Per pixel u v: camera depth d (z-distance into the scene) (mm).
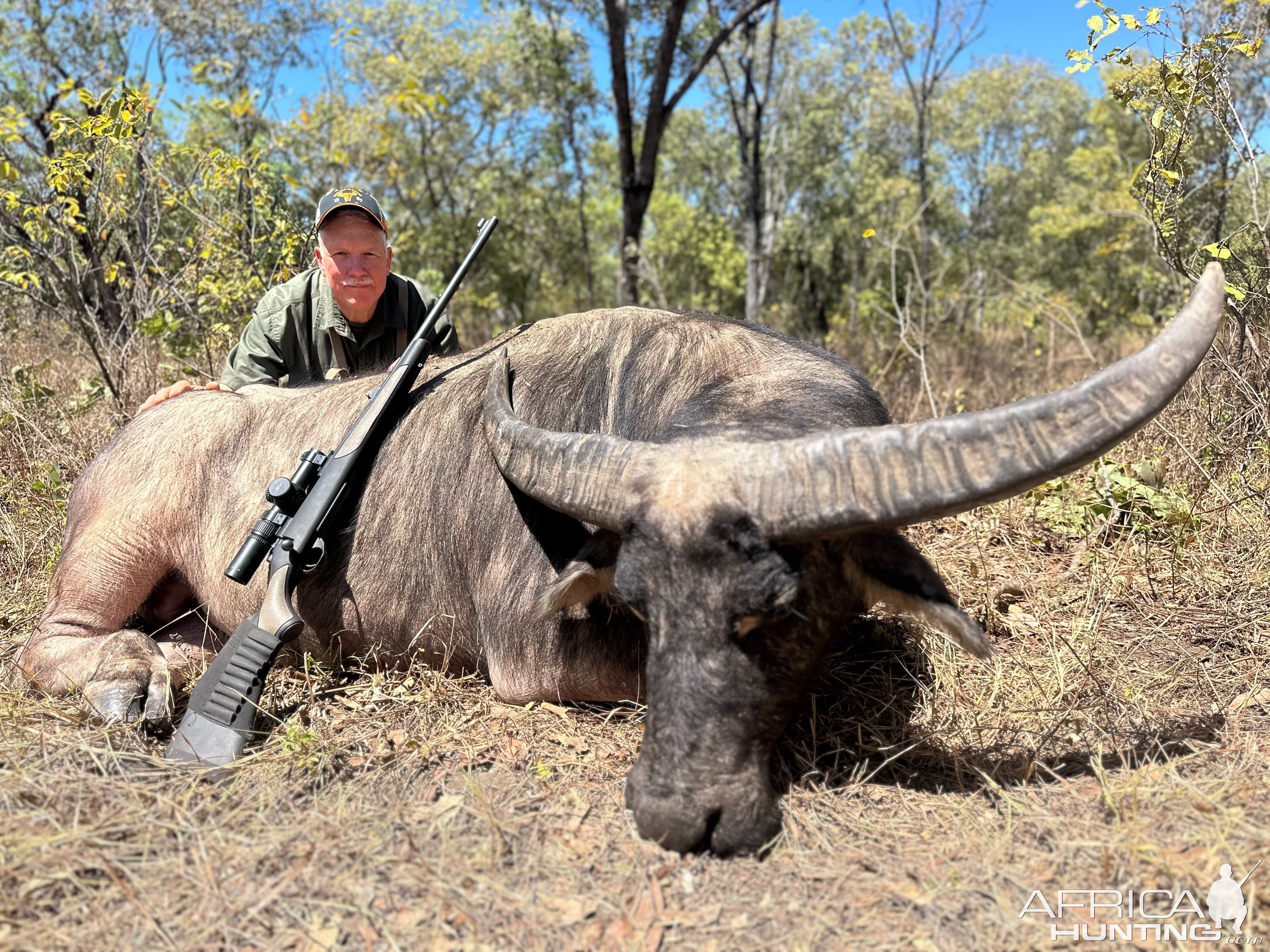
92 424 5984
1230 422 5238
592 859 2541
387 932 2271
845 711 3441
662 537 2451
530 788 2910
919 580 2645
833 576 2697
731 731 2504
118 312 7855
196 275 7301
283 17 19359
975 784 2955
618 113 16516
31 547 4609
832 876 2473
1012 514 5039
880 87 41500
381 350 4832
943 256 38188
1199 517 4480
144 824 2617
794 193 44844
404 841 2604
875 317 18094
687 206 37812
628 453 2643
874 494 2361
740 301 41375
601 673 3373
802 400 2961
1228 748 2996
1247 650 3656
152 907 2342
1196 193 6680
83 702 3297
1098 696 3369
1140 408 2230
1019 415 2285
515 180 28234
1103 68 8266
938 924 2289
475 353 3887
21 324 8273
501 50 25531
